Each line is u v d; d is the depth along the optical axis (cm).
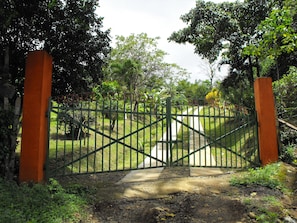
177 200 521
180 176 691
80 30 686
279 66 1473
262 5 1345
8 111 554
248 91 1406
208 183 611
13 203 434
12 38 657
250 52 695
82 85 786
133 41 3175
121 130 1612
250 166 727
